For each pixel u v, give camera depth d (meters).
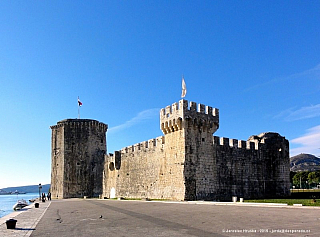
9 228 24.05
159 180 59.97
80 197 88.44
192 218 26.73
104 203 54.00
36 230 22.94
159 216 29.09
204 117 56.34
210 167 55.94
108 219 28.08
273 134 70.06
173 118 55.50
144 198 60.38
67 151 90.81
